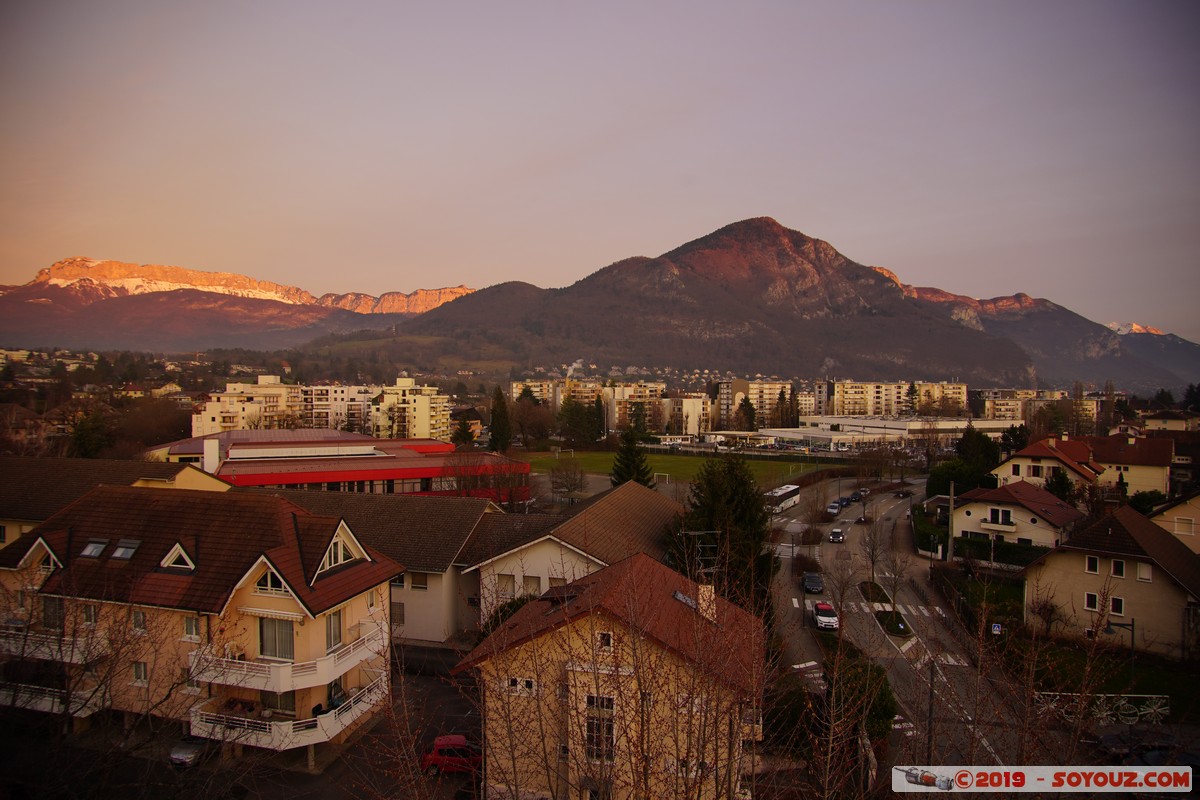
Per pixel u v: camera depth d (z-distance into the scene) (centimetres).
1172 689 3203
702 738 1402
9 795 1839
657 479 9556
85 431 8631
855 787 1764
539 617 2191
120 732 2497
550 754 1889
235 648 2484
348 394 16888
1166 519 4706
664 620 1984
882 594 4756
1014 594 4550
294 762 2438
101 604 2494
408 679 3116
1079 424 14300
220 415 12606
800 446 14500
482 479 6184
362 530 3916
